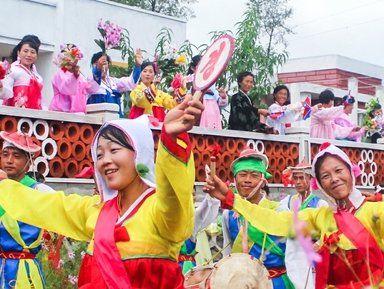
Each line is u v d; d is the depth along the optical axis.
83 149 7.30
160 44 11.43
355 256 4.27
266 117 9.99
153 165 3.19
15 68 7.24
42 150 6.93
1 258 4.66
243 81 9.52
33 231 4.68
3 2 12.02
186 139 2.86
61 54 7.65
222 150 8.88
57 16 12.80
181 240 3.03
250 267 3.81
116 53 13.71
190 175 2.87
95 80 8.00
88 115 7.37
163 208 2.93
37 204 3.39
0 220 4.63
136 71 8.52
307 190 6.36
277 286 5.24
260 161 5.75
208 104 9.16
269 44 22.09
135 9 14.26
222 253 5.82
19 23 12.27
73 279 5.64
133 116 8.05
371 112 12.68
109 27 8.12
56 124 7.09
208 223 4.71
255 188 5.68
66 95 7.75
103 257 3.02
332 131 10.91
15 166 4.67
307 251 2.30
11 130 6.69
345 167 4.43
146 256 3.02
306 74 21.55
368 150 11.24
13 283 4.60
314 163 4.49
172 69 9.80
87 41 13.31
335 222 4.41
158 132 7.81
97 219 3.16
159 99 8.20
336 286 4.34
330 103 11.08
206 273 3.98
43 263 5.51
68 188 7.05
